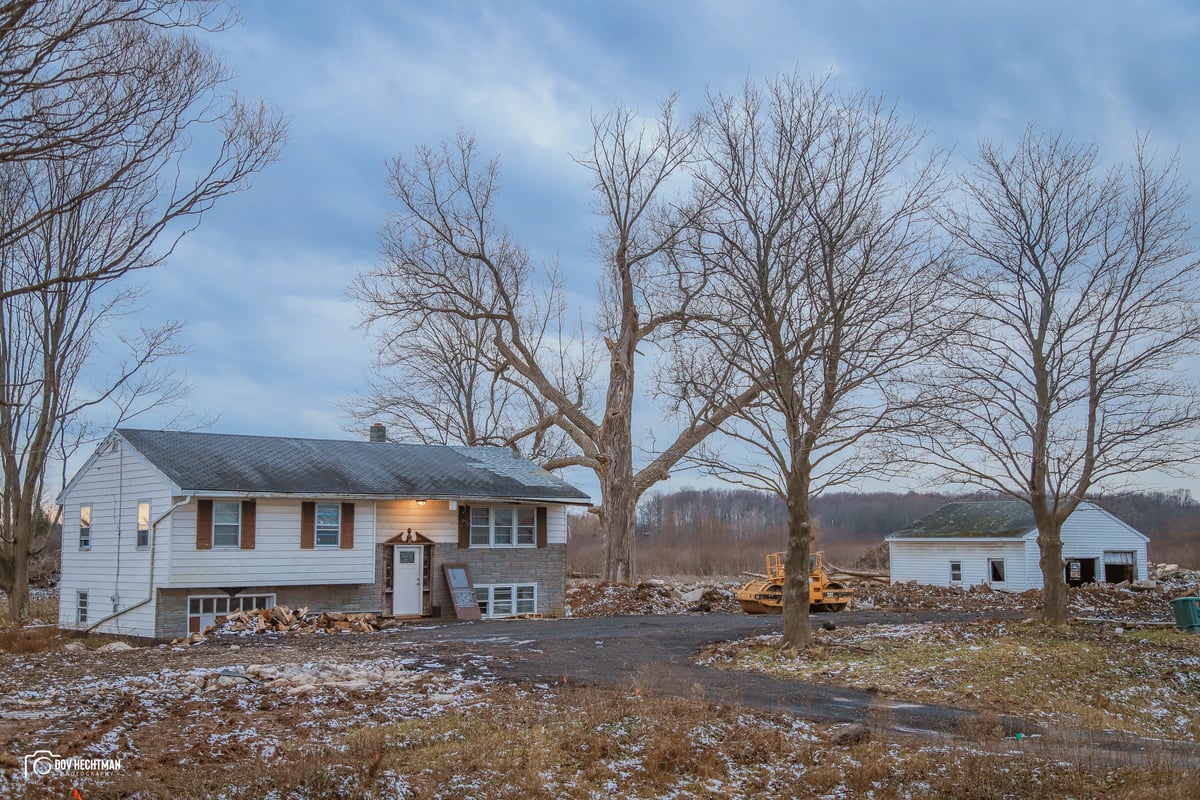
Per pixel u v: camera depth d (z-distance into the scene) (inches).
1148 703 690.8
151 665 711.1
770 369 866.1
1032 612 1225.4
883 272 820.0
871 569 2407.7
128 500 1115.3
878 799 390.0
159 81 487.8
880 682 692.1
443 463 1364.4
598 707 518.9
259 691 591.8
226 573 1069.1
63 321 1251.8
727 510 4151.1
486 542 1294.3
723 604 1499.8
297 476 1152.2
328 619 1066.1
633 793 397.7
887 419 844.0
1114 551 1801.2
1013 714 605.9
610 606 1406.3
